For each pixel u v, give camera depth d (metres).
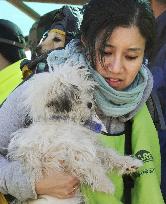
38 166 2.18
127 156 2.33
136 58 2.25
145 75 2.37
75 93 2.17
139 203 2.33
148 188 2.31
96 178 2.23
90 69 2.28
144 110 2.48
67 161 2.21
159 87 2.79
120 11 2.17
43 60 2.37
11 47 3.64
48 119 2.23
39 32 3.44
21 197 2.18
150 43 2.30
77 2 5.55
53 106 2.16
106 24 2.18
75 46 2.35
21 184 2.14
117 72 2.22
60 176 2.18
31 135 2.18
